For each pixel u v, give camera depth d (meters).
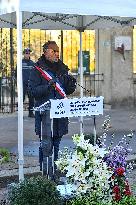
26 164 14.46
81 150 8.49
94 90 28.78
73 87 12.77
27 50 22.72
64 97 12.42
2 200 10.68
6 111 26.30
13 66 25.91
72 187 8.62
